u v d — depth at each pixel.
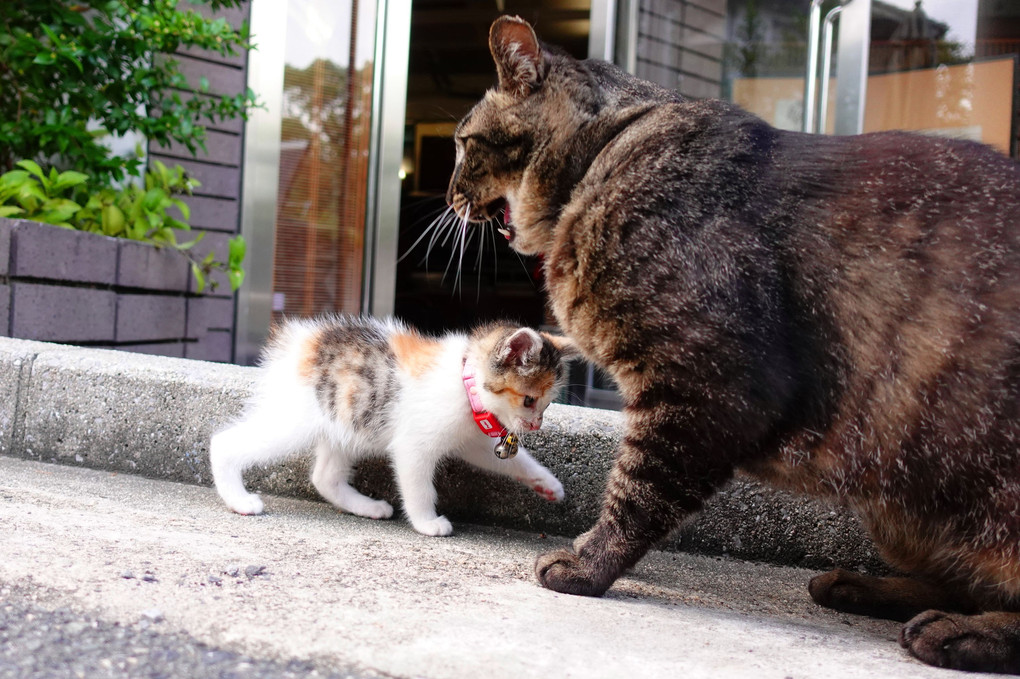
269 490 1.01
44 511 0.85
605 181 0.82
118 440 1.04
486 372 0.91
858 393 0.75
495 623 0.69
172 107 1.56
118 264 1.39
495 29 0.86
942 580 0.81
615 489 0.79
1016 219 0.74
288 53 1.83
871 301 0.74
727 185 0.78
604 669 0.65
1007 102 1.62
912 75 1.65
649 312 0.77
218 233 1.76
